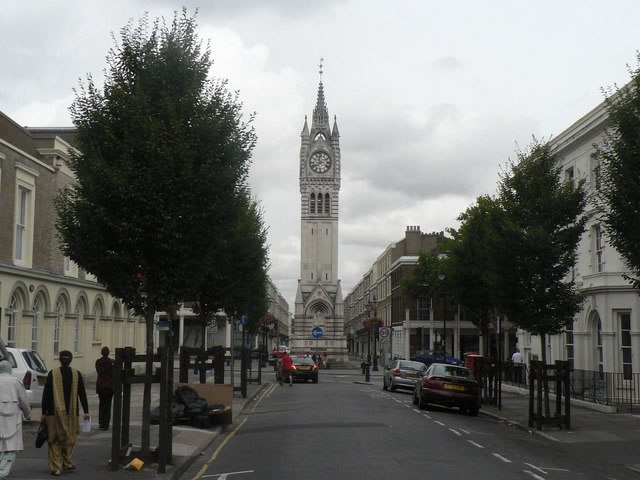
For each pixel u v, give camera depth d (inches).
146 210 494.9
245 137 591.2
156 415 748.0
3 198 1046.4
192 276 529.3
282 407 1045.2
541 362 811.4
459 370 1037.2
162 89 539.5
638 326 1070.4
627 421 872.9
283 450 603.2
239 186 652.7
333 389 1529.3
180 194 498.9
